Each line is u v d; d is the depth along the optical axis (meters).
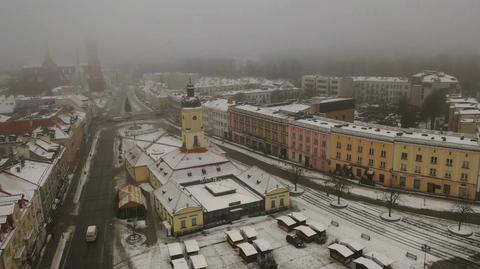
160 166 119.81
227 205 95.50
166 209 92.06
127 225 95.19
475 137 111.62
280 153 155.38
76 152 162.25
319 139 134.38
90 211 104.12
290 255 80.00
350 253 76.38
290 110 164.12
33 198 83.75
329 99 199.25
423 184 111.38
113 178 131.88
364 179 119.50
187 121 116.31
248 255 76.75
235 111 181.12
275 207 100.69
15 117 186.50
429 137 114.25
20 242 72.19
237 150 169.62
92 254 81.94
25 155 112.81
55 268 76.75
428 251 79.81
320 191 115.19
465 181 104.50
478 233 86.56
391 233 88.00
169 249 78.94
